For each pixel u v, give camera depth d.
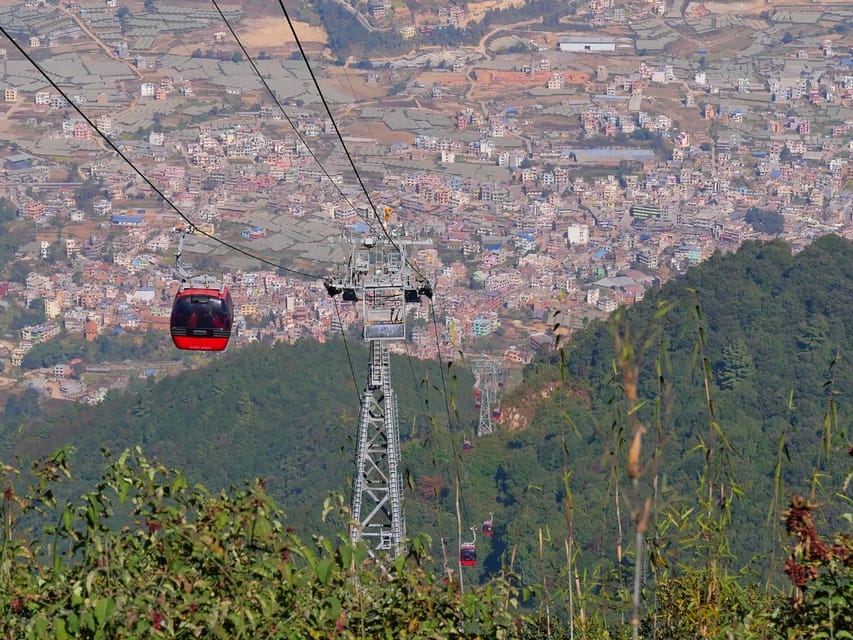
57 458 13.91
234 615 12.22
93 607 12.10
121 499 13.09
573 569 18.30
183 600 12.38
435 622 12.99
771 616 13.66
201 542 12.67
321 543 12.89
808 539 13.01
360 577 13.16
